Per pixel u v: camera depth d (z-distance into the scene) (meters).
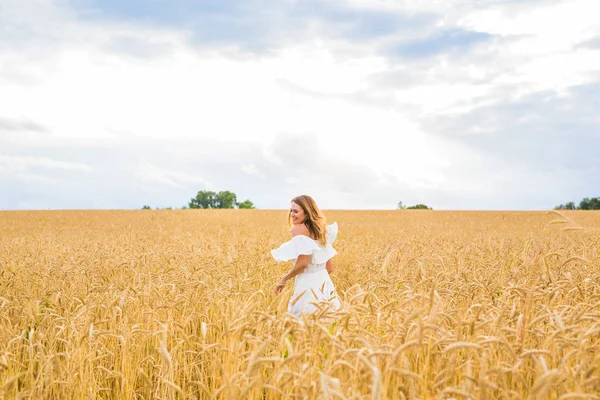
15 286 6.72
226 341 3.46
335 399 2.48
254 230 21.03
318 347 3.22
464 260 8.05
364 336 3.23
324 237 5.87
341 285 8.48
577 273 6.32
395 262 7.97
